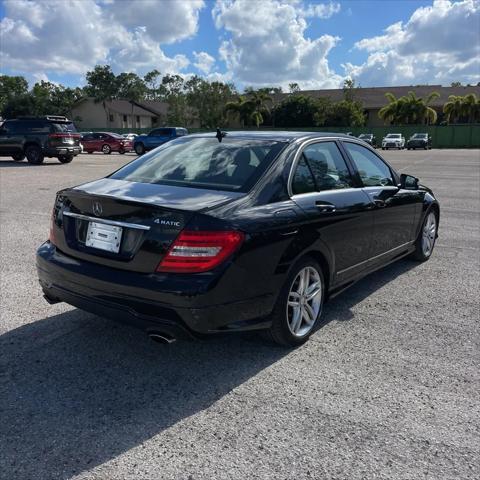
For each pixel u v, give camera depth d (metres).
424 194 5.93
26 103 75.62
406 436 2.76
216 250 3.04
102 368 3.48
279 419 2.91
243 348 3.80
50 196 11.30
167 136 33.16
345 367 3.52
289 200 3.65
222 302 3.09
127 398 3.11
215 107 72.94
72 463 2.53
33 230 7.64
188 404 3.05
